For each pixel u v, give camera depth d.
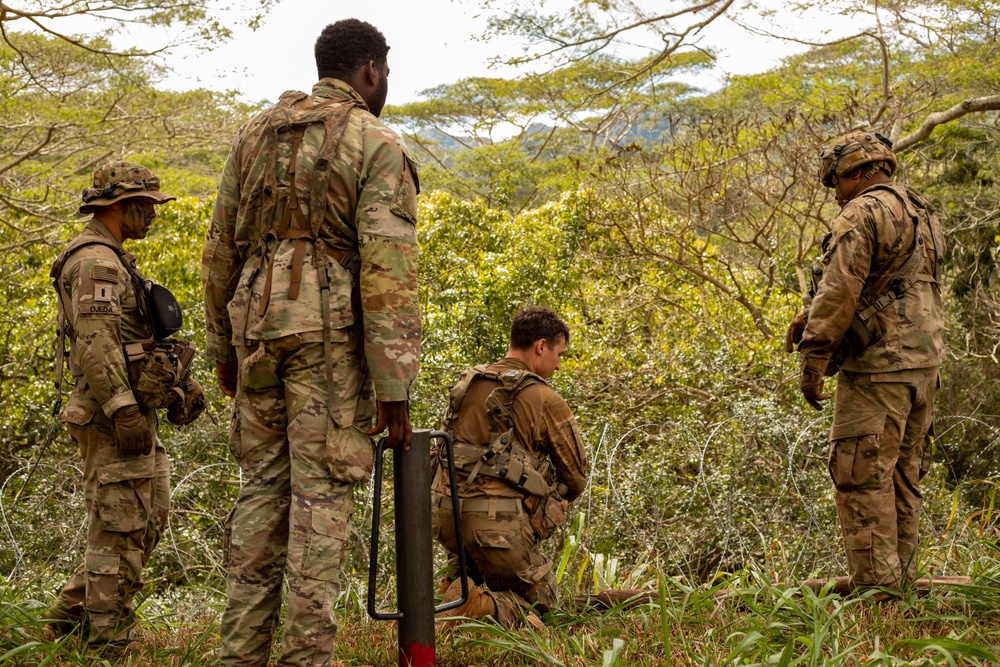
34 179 14.06
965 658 2.59
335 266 2.45
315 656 2.38
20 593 3.41
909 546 3.45
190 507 6.73
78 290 2.94
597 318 10.22
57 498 5.46
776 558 5.30
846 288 3.17
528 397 3.43
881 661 2.46
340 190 2.44
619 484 6.30
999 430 4.72
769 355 9.14
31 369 9.88
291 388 2.43
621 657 2.86
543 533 3.45
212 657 3.00
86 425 3.02
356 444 2.45
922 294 3.32
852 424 3.31
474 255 11.34
